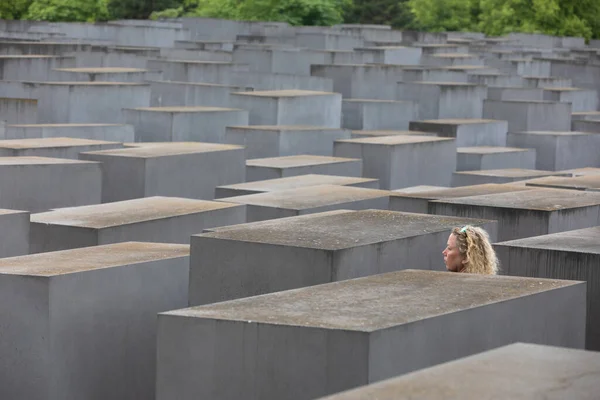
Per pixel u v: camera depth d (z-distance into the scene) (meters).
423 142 41.84
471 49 92.88
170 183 34.09
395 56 79.81
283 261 17.30
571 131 58.25
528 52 92.62
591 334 17.81
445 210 24.53
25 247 24.05
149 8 140.75
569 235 19.98
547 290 14.75
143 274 19.53
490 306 13.68
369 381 12.11
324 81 65.62
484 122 53.09
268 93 53.31
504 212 23.67
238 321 12.77
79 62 69.06
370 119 56.97
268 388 12.65
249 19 128.88
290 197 28.67
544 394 8.62
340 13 136.50
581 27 130.62
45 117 51.19
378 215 21.25
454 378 9.02
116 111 52.06
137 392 19.50
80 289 18.33
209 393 12.98
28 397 18.00
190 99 57.41
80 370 18.41
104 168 33.72
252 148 45.72
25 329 17.95
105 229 23.62
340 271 17.12
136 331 19.45
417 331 12.66
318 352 12.33
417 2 146.75
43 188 30.89
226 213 26.61
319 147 46.88
